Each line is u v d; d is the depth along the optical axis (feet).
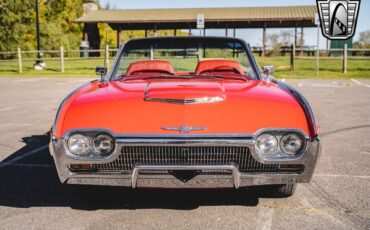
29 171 14.52
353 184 12.95
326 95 36.91
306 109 9.78
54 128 9.68
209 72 13.46
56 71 73.56
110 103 9.95
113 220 10.26
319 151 9.61
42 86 48.52
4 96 38.42
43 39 131.23
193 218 10.34
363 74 60.64
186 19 105.19
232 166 9.25
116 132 9.30
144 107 9.71
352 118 25.07
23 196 12.01
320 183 13.05
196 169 9.23
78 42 152.25
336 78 56.18
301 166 9.55
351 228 9.77
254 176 9.45
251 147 9.20
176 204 11.23
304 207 11.07
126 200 11.51
